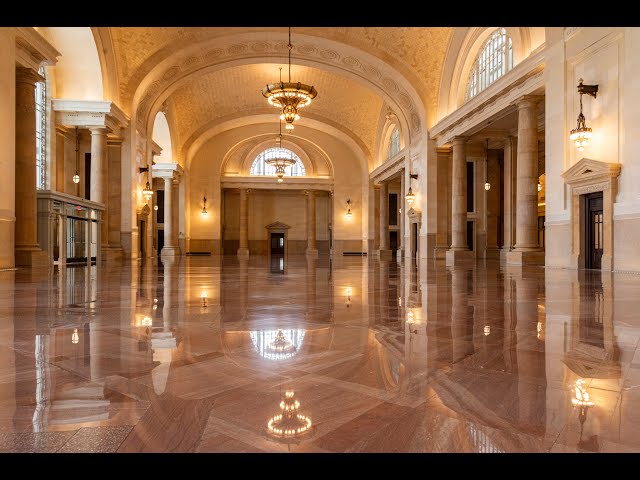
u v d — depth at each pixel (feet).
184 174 108.99
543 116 58.54
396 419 5.75
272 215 133.80
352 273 38.19
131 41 63.46
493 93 52.42
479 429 5.44
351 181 120.06
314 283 27.32
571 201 41.22
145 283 26.66
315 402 6.36
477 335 11.05
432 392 6.79
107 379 7.41
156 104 75.46
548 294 20.53
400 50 70.13
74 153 72.43
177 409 6.07
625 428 5.46
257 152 123.75
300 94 51.80
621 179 35.83
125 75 65.05
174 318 13.61
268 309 15.69
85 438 5.17
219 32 66.59
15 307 15.93
